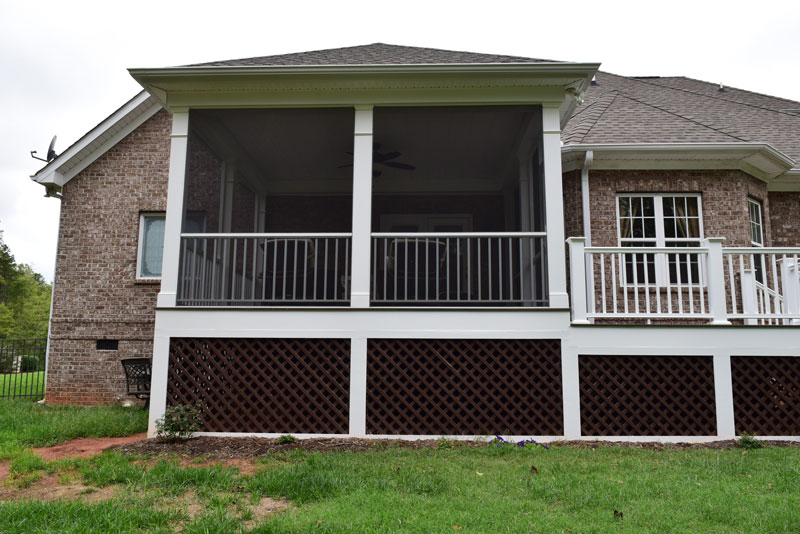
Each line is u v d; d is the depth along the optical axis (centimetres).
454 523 325
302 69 594
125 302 916
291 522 321
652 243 848
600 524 324
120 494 381
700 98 1172
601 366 584
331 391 582
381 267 1005
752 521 325
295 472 419
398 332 583
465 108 636
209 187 837
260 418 585
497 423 574
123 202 940
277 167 972
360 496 370
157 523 327
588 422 573
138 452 511
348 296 863
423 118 744
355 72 598
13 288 3738
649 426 574
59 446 570
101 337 910
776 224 933
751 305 636
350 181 1062
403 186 1078
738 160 846
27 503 355
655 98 1161
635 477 418
